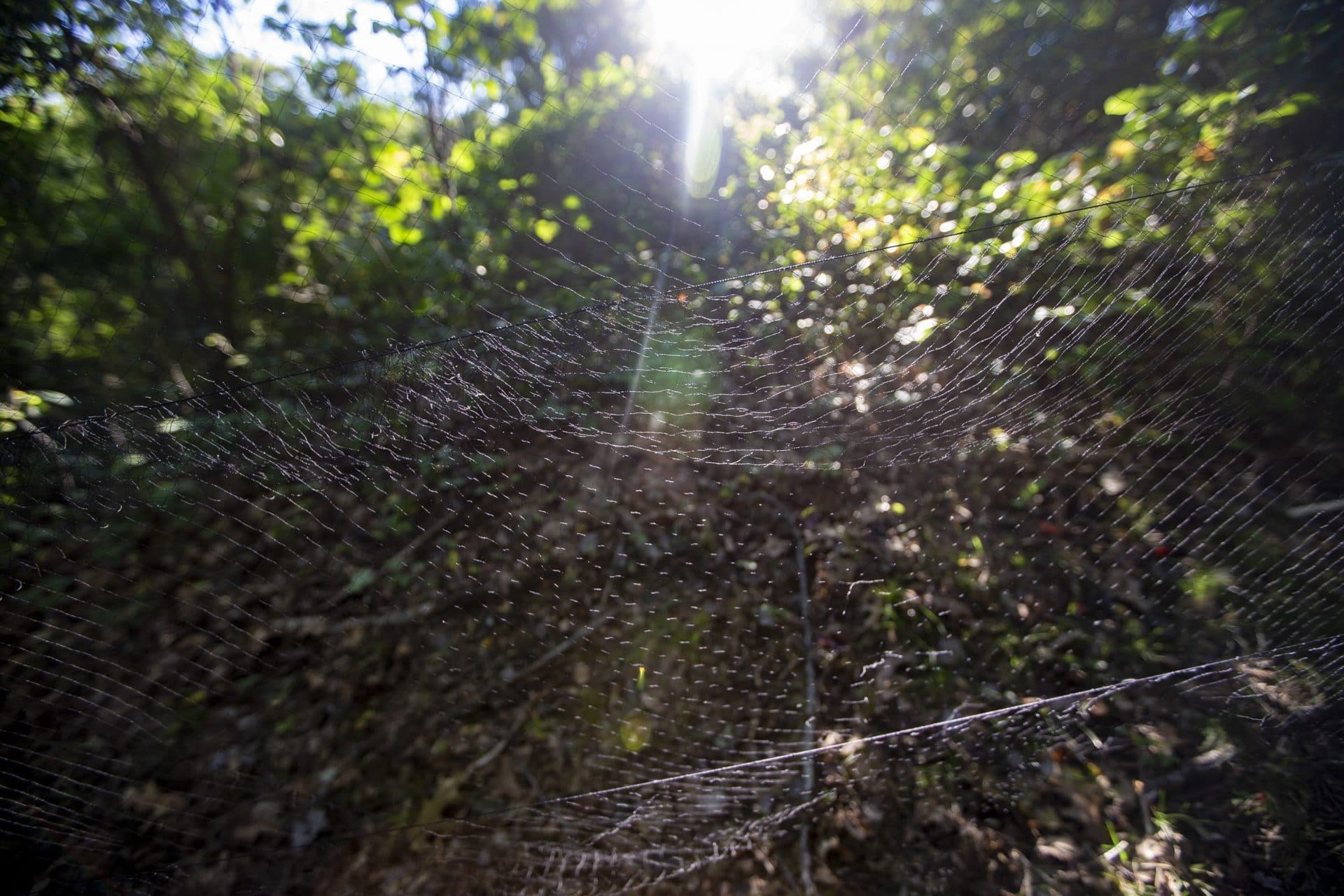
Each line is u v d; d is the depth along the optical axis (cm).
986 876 232
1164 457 260
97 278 296
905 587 303
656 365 298
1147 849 229
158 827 256
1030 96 296
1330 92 240
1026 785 248
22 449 253
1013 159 299
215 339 310
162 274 306
